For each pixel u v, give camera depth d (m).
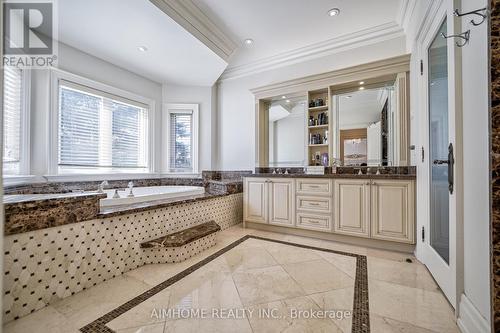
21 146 2.21
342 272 1.72
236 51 3.21
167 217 2.14
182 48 2.68
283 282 1.57
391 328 1.12
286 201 2.74
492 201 0.84
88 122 2.86
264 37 2.86
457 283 1.16
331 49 2.99
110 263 1.65
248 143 3.69
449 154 1.26
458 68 1.18
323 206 2.50
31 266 1.27
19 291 1.22
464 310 1.09
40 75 2.37
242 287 1.51
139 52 2.78
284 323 1.15
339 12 2.38
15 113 2.14
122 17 2.13
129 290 1.48
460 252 1.16
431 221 1.70
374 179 2.22
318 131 3.16
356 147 2.88
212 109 3.88
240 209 3.33
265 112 3.58
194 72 3.36
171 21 2.20
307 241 2.49
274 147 3.52
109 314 1.23
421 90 1.91
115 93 3.11
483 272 0.98
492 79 0.85
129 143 3.37
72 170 2.69
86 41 2.54
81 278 1.48
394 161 2.64
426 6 1.70
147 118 3.59
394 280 1.60
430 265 1.69
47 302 1.32
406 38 2.54
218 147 3.94
